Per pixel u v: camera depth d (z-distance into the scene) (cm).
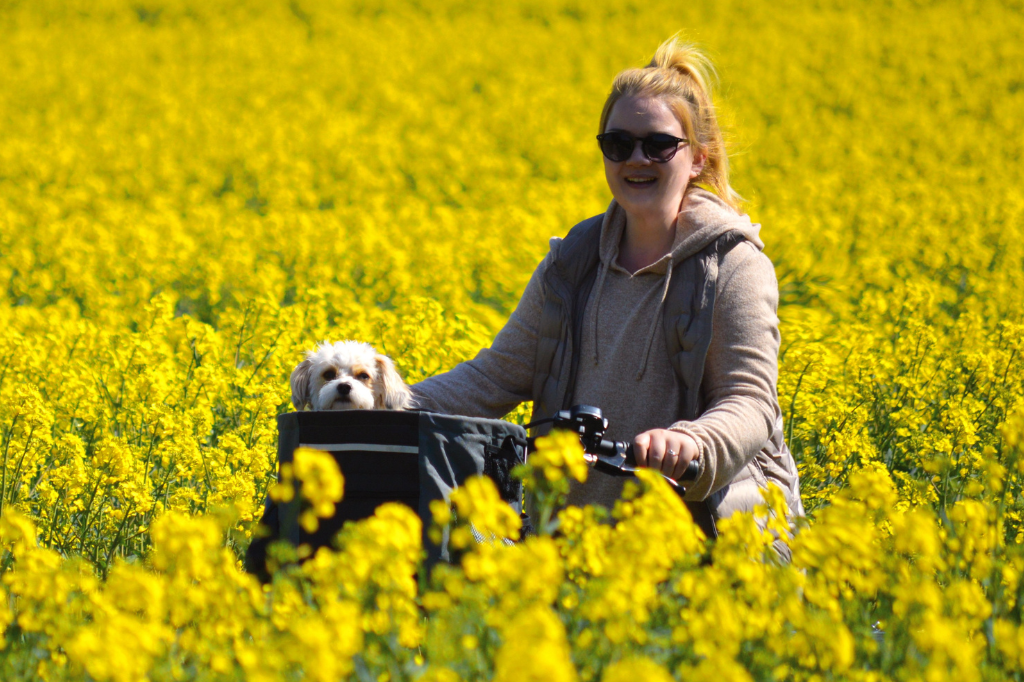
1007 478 1337
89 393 2356
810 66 9631
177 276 4366
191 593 995
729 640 916
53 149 7344
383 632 964
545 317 1475
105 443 1933
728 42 10331
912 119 8012
